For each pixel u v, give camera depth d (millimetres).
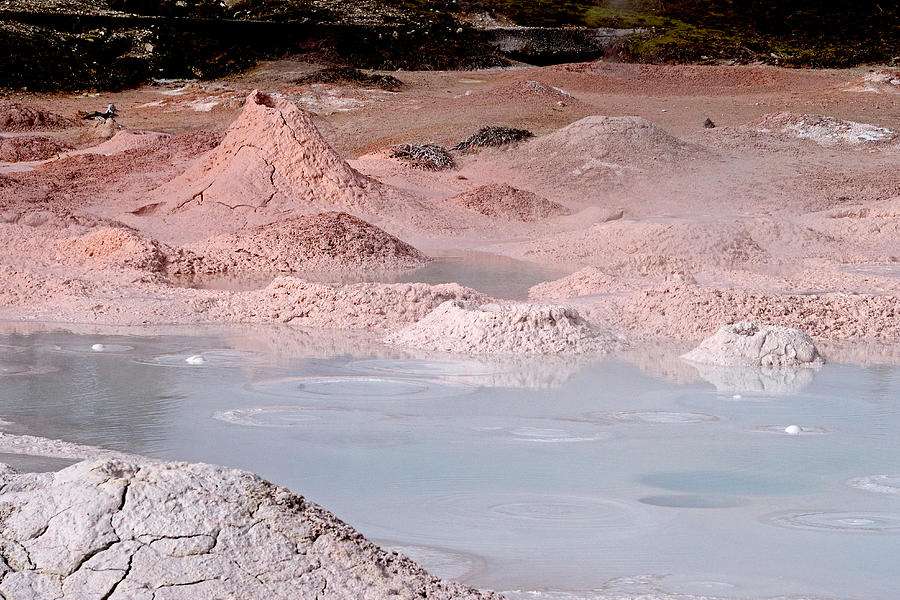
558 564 5059
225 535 4137
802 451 7305
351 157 38500
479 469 6738
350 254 19641
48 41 58531
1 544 4109
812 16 71312
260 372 9930
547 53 68688
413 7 72875
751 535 5504
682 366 10562
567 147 36000
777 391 9398
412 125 43250
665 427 7973
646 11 74750
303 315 13148
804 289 16031
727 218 22484
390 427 7867
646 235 20984
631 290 15094
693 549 5285
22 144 39000
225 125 44562
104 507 4172
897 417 8398
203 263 18438
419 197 28859
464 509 5906
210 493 4254
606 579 4848
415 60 63938
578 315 12086
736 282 16688
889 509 5984
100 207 26312
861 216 25812
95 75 56844
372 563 4188
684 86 56688
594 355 11117
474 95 50375
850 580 4871
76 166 33375
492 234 25531
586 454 7184
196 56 60406
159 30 62719
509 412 8438
